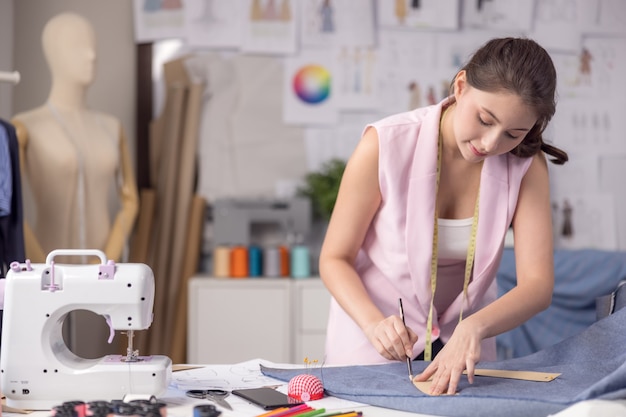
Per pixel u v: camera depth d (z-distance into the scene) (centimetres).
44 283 142
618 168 418
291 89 414
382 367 163
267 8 412
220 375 165
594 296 343
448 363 145
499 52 149
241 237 389
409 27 412
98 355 381
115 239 335
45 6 394
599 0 416
